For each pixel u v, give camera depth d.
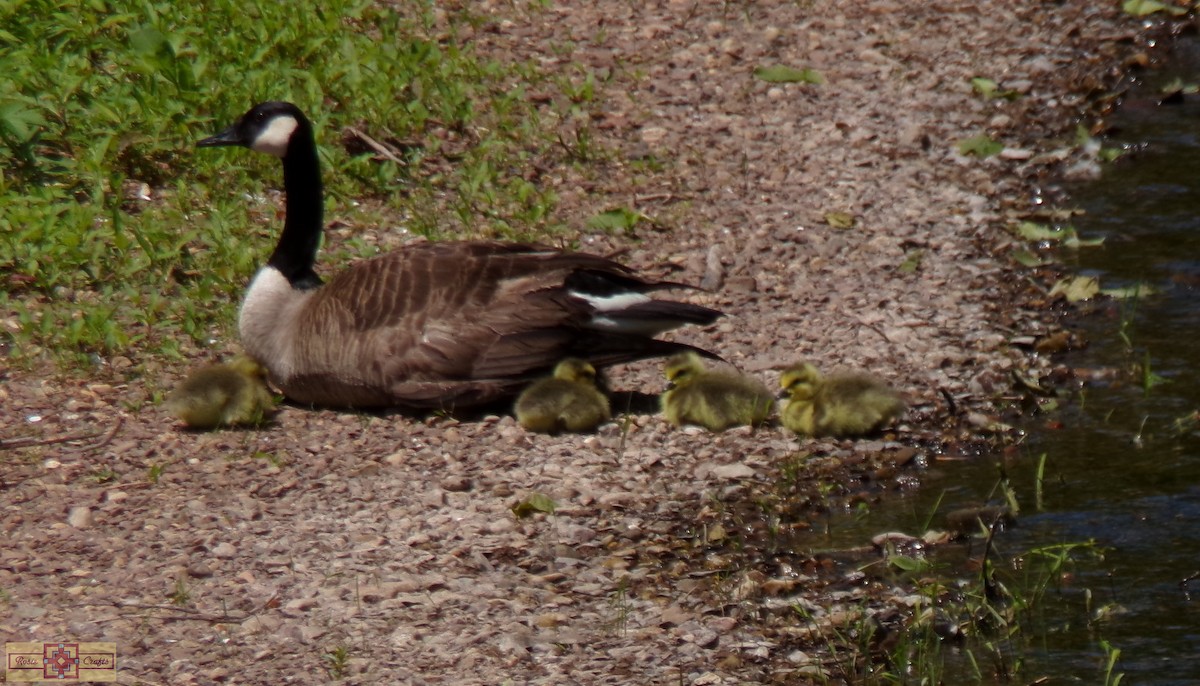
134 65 16.28
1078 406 12.98
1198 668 9.23
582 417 12.30
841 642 9.60
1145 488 11.54
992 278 15.34
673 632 9.62
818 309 14.73
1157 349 13.84
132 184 15.70
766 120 18.69
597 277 12.48
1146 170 17.64
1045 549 10.33
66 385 12.68
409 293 12.17
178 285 14.25
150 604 9.72
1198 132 18.58
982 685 9.17
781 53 20.48
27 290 13.94
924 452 12.34
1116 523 11.03
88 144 15.63
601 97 18.92
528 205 16.25
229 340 13.59
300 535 10.68
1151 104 19.39
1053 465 12.01
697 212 16.56
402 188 16.38
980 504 11.42
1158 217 16.48
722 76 19.72
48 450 11.73
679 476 11.90
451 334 12.05
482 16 20.61
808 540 11.03
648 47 20.41
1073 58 20.66
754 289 15.09
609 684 8.99
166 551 10.38
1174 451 12.09
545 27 20.66
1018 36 21.28
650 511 11.35
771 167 17.59
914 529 11.17
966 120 18.89
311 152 12.81
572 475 11.76
